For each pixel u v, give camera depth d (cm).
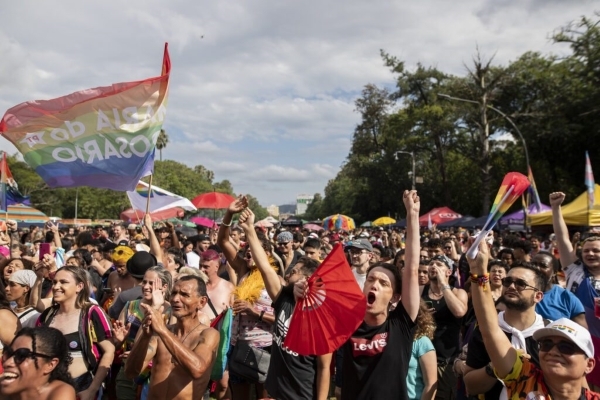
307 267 453
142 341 377
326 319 357
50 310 474
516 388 312
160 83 673
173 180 7581
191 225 3039
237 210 479
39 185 6084
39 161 669
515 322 390
